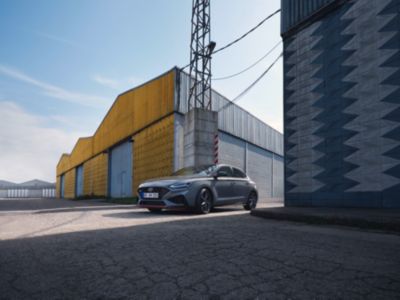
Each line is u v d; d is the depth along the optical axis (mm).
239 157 19484
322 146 5762
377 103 4922
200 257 2254
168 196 5840
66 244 2717
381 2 5008
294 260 2158
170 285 1689
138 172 17938
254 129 22047
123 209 7812
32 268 2021
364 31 5215
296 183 6230
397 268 1959
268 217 4914
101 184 25938
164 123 15164
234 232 3316
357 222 3633
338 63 5602
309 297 1506
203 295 1545
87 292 1611
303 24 6387
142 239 2916
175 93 14438
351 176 5207
